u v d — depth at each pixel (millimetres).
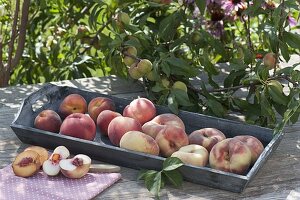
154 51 2012
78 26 2557
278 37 1786
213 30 2193
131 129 1530
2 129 1681
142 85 1987
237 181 1393
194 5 2131
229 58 2152
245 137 1505
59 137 1517
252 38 2641
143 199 1404
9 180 1442
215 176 1406
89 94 1741
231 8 2043
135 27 1964
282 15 1768
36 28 2660
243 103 1794
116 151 1476
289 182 1480
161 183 1428
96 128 1656
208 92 1862
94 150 1504
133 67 1835
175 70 1846
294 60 2225
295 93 1646
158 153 1492
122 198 1407
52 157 1465
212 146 1506
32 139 1572
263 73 1707
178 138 1498
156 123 1576
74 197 1377
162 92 1851
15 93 1906
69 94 1752
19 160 1455
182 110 1670
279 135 1529
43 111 1606
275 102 1767
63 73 2402
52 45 2553
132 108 1623
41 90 1687
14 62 2326
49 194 1387
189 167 1416
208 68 1900
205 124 1623
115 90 1964
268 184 1469
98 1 2105
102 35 2217
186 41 2033
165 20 2039
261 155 1446
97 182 1439
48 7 2541
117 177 1461
